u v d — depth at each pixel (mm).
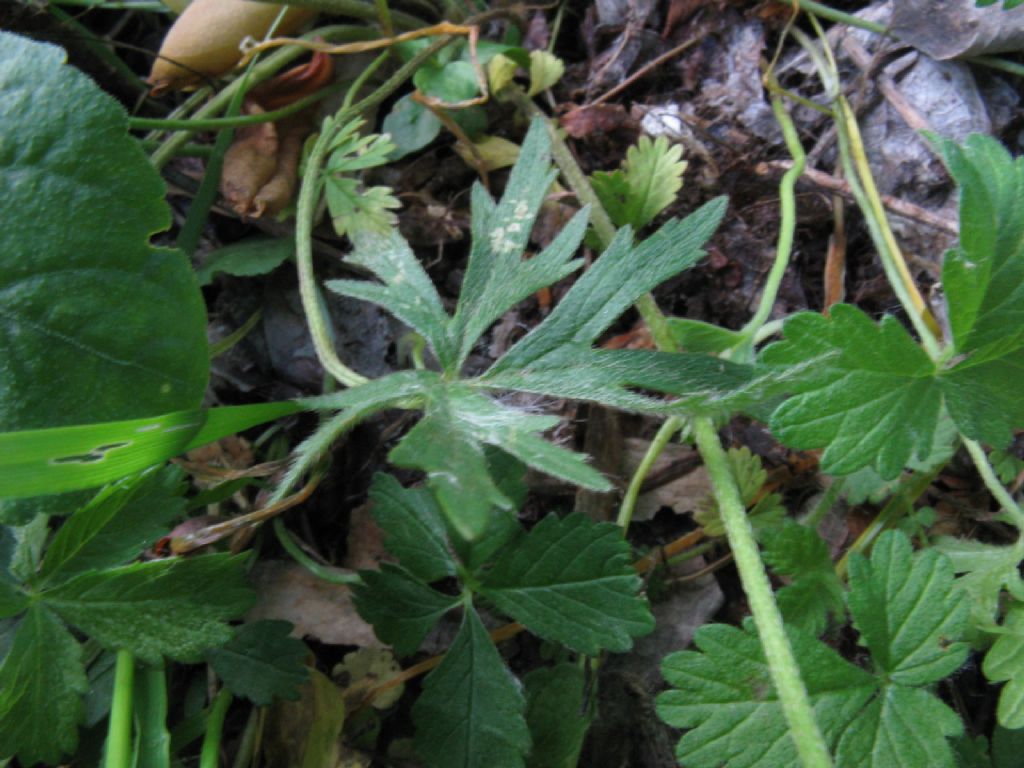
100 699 110
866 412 99
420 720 106
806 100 147
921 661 97
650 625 105
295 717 118
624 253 101
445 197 155
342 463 139
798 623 110
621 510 127
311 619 126
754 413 112
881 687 97
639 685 122
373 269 110
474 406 90
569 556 109
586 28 164
